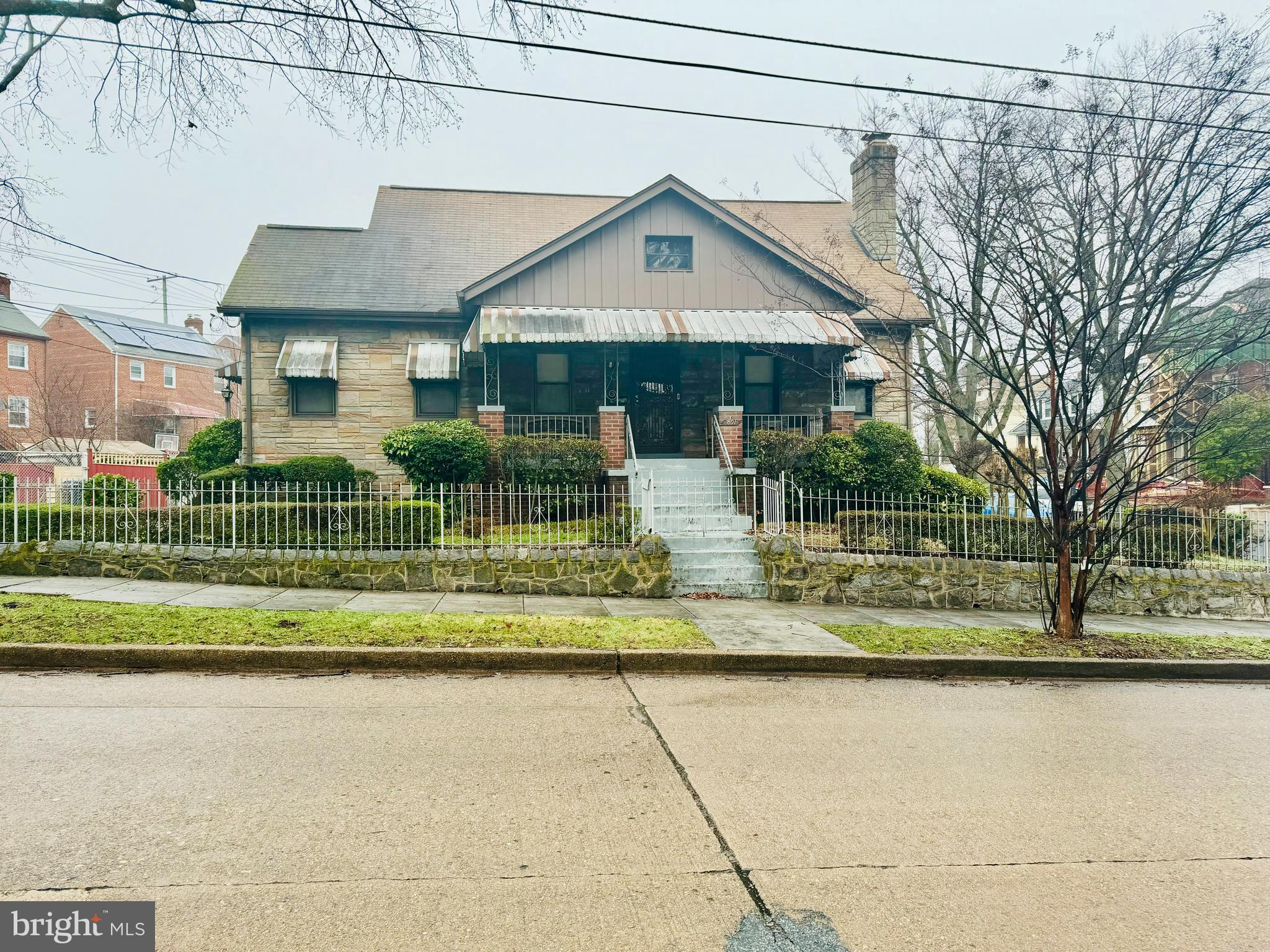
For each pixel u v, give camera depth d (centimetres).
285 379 1570
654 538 1036
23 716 495
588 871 319
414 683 611
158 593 863
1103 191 841
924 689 659
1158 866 341
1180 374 940
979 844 356
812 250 1694
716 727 522
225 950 258
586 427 1582
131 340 3725
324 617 756
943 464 2391
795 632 805
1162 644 809
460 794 393
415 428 1317
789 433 1425
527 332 1374
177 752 439
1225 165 723
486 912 286
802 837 357
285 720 504
